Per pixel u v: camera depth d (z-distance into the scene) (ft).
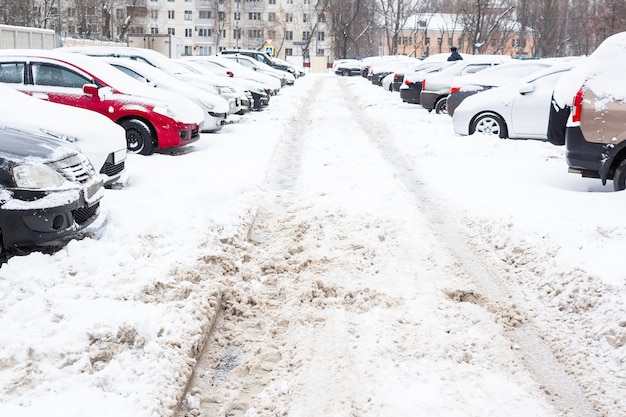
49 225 17.43
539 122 40.47
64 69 35.22
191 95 44.14
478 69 60.44
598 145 24.77
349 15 236.02
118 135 27.32
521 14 214.48
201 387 12.42
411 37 291.99
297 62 238.27
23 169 17.29
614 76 24.90
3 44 80.53
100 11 206.28
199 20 290.35
